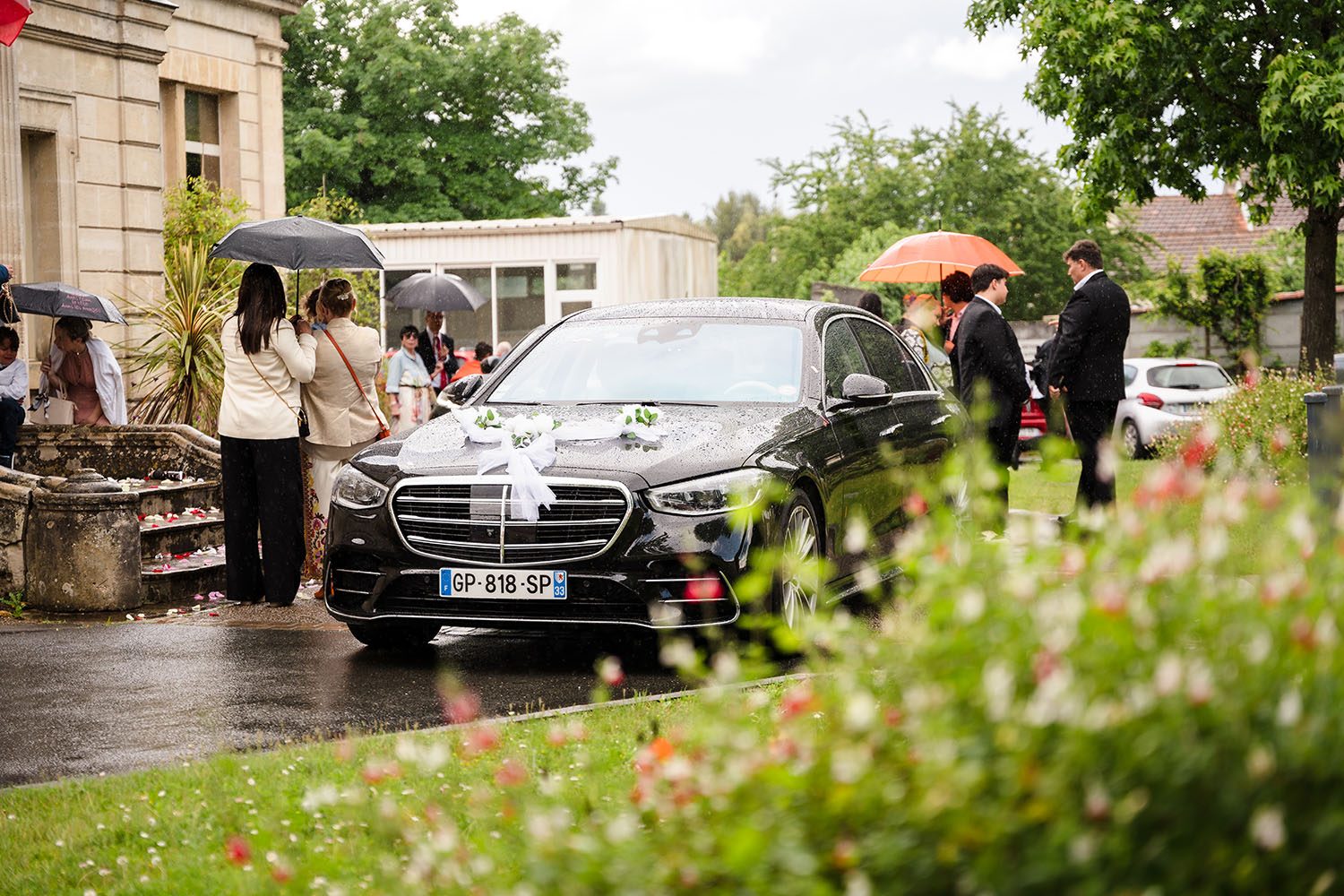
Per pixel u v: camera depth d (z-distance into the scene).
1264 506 2.70
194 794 4.98
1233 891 2.08
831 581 7.96
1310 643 2.22
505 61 52.44
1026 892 2.10
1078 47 22.69
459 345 26.56
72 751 6.01
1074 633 2.32
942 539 2.79
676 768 2.73
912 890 2.20
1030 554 2.69
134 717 6.59
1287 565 2.53
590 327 9.07
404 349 19.00
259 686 7.20
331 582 7.79
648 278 27.05
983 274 10.48
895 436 8.88
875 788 2.29
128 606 9.73
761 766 2.51
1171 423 24.03
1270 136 21.67
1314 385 15.77
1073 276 10.38
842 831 2.30
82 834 4.66
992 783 2.21
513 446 7.51
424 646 8.27
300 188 49.47
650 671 7.43
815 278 49.09
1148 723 2.13
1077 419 10.31
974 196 48.94
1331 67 21.45
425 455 7.70
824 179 51.38
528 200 53.41
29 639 8.67
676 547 7.11
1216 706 2.13
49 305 13.66
